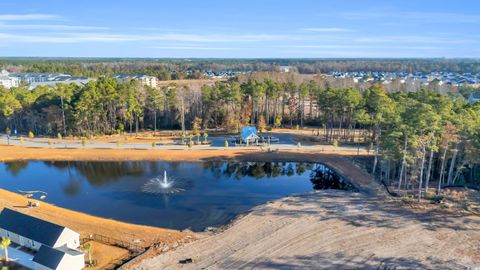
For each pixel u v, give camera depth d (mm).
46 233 39375
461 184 60969
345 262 37188
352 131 104438
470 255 38312
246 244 41375
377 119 69875
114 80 113000
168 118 119875
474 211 49125
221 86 112875
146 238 43812
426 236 42344
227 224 47938
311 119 120188
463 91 151500
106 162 80125
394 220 46594
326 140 94125
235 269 36375
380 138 68938
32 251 39875
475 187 59094
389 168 64125
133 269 36750
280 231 44156
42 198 58719
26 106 111188
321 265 36719
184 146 89062
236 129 108375
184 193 60656
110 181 67250
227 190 62469
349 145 89188
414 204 51875
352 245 40406
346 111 96000
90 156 82312
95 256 39375
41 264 35375
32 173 72875
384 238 41906
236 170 75312
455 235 42500
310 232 43688
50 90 117625
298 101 122938
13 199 56750
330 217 47844
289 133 104312
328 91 95188
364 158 77875
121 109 109438
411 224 45375
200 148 86938
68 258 35469
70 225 47094
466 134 56250
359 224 45531
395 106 70062
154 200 57531
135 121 113875
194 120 108750
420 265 36594
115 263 38125
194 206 54969
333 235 42781
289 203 53594
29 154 83438
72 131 102000
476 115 61219
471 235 42469
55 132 105125
